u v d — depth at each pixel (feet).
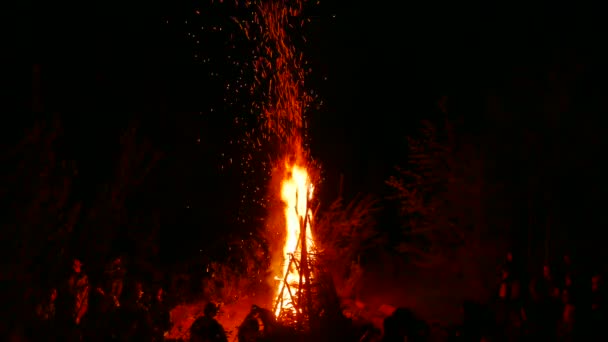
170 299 27.40
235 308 31.78
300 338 21.95
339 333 22.18
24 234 15.58
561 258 27.45
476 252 32.53
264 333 22.40
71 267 17.57
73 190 24.94
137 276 23.77
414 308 32.30
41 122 16.43
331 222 33.65
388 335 20.71
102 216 19.53
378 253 40.88
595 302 22.33
